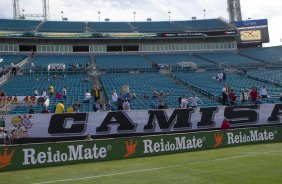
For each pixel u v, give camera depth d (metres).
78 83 38.22
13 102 25.50
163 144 20.23
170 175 13.77
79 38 55.84
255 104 28.14
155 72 48.50
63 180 13.34
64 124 22.19
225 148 22.08
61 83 37.72
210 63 53.56
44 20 63.72
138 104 29.77
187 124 25.47
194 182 12.38
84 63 50.72
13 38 53.72
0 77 37.94
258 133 24.16
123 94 30.92
